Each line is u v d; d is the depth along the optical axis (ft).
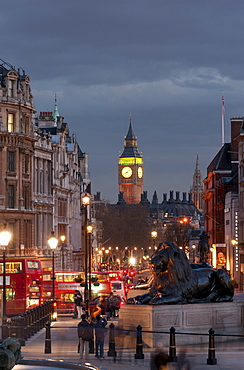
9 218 464.24
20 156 474.90
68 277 354.74
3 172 464.24
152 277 188.44
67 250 564.30
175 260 180.96
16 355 114.11
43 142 527.81
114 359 161.58
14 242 467.52
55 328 181.27
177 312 178.19
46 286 354.33
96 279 305.32
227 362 152.46
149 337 169.68
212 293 188.14
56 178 567.18
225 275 188.85
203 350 165.99
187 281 182.60
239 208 616.39
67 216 597.52
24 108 481.87
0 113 465.47
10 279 321.93
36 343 186.39
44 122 594.24
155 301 177.27
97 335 164.25
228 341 172.24
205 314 182.39
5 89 467.93
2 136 463.83
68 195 602.03
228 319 186.50
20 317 199.93
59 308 352.08
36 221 509.35
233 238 627.46
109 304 279.69
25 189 483.92
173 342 157.28
